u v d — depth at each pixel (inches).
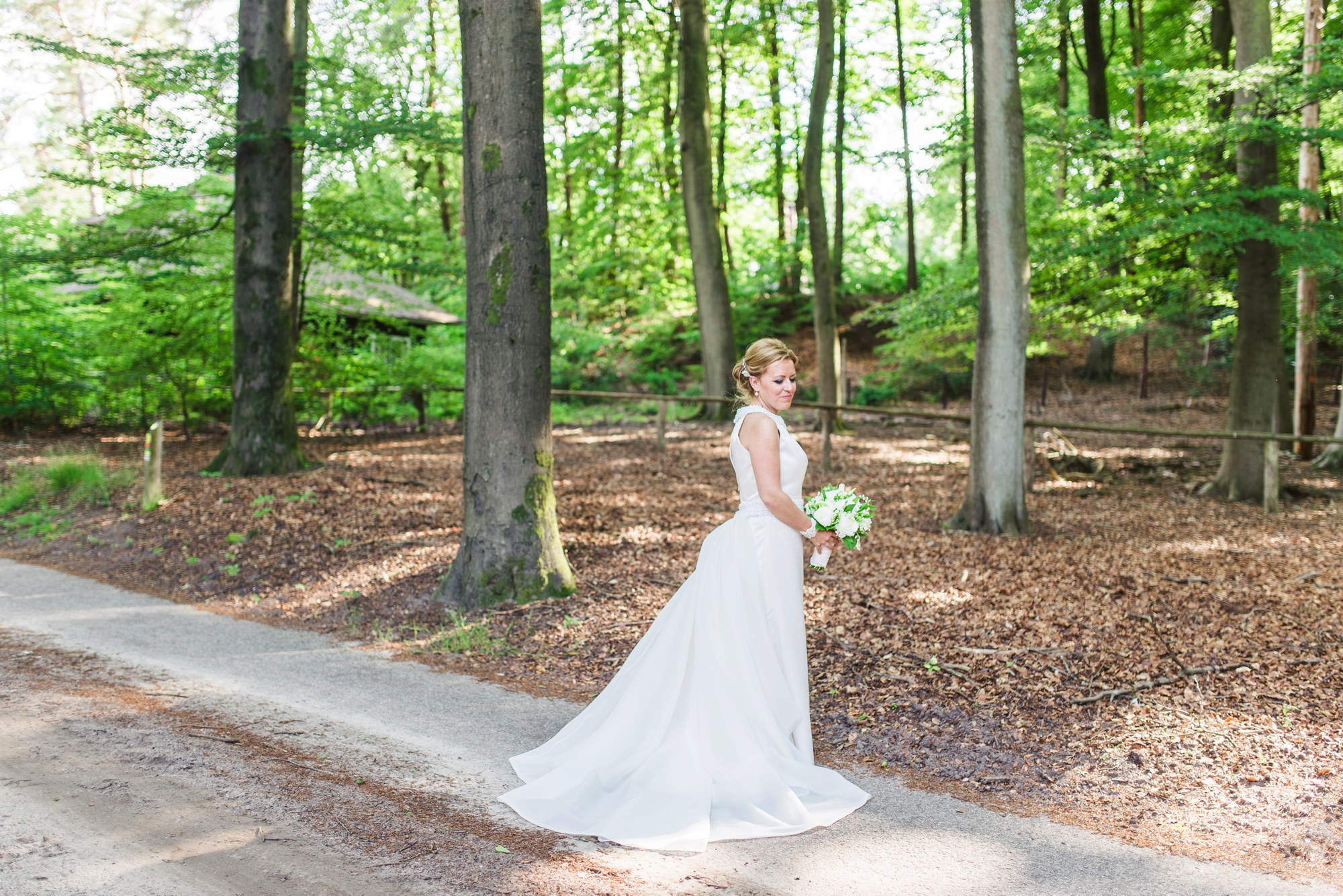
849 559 283.4
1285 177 519.8
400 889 111.7
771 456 142.0
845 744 163.9
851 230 1253.7
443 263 503.2
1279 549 305.0
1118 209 394.6
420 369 621.6
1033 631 214.4
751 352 146.2
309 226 468.8
